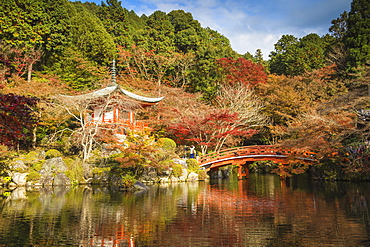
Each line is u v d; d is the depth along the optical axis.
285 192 19.88
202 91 44.97
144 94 37.28
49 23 34.25
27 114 9.56
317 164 27.34
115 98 29.36
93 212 13.64
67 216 12.84
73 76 37.75
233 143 35.97
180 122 31.38
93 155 27.50
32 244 9.15
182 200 16.88
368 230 10.30
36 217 12.65
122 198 17.62
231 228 10.88
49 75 33.62
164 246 8.99
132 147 23.00
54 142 30.16
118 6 49.22
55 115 29.67
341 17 52.69
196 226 11.18
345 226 10.88
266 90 38.78
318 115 23.95
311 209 13.94
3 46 30.83
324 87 35.59
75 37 42.94
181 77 45.44
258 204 15.48
